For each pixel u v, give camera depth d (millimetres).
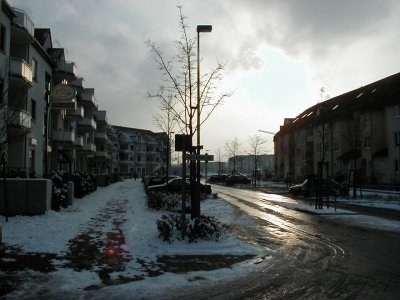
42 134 32312
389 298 6895
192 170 13461
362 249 11250
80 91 43312
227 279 7992
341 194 33812
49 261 9016
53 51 37500
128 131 123938
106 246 10703
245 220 17594
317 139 62938
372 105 48281
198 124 14289
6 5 22484
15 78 23219
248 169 121688
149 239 11586
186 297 6863
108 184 49000
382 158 46469
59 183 20234
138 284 7477
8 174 20031
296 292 7227
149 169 122125
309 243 12148
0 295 6715
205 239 11312
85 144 51750
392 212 22125
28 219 14938
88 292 6980
